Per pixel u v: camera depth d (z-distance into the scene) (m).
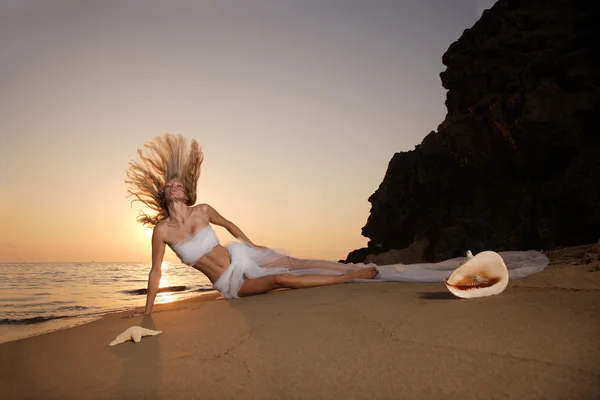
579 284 3.71
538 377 2.00
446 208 22.31
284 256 6.25
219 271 5.86
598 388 1.85
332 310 3.77
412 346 2.56
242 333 3.27
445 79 20.88
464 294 3.65
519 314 2.93
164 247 5.59
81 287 17.77
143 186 5.88
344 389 2.10
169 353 2.96
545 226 16.59
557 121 16.00
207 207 5.95
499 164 19.12
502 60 18.28
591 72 15.55
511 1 18.20
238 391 2.21
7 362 3.17
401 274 5.68
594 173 14.99
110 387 2.42
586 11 16.14
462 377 2.08
